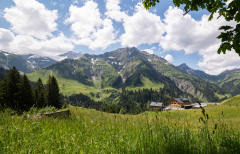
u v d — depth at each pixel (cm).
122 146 298
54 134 359
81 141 316
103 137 367
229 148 303
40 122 450
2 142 261
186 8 363
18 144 262
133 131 443
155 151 267
